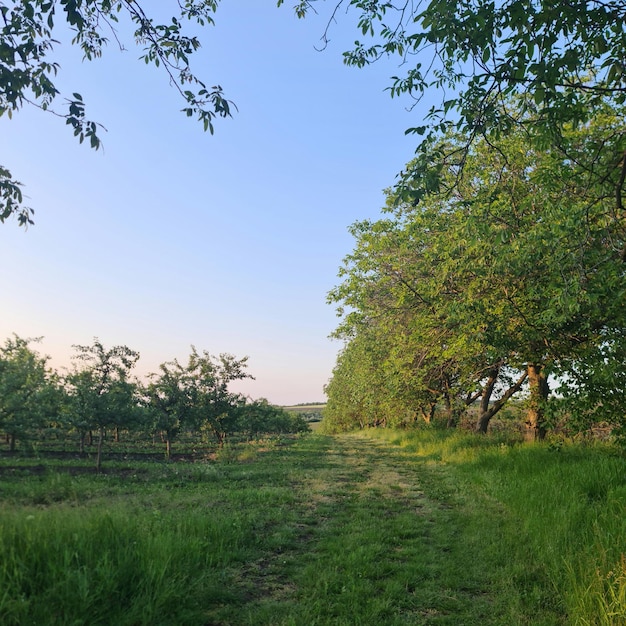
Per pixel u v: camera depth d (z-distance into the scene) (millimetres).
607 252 7543
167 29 5406
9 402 14039
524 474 10086
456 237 11438
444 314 13406
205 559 5316
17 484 10172
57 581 3797
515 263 9570
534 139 5492
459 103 4934
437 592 4777
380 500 9383
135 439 27328
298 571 5293
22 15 5324
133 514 6340
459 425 24062
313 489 10547
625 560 4312
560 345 10602
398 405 20562
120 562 4180
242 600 4504
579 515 6211
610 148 5898
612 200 7348
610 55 4707
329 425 62406
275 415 36562
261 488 10578
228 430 21906
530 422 14789
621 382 9469
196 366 20516
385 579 5098
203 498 8977
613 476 7910
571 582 4527
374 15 5184
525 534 6336
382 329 17875
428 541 6531
